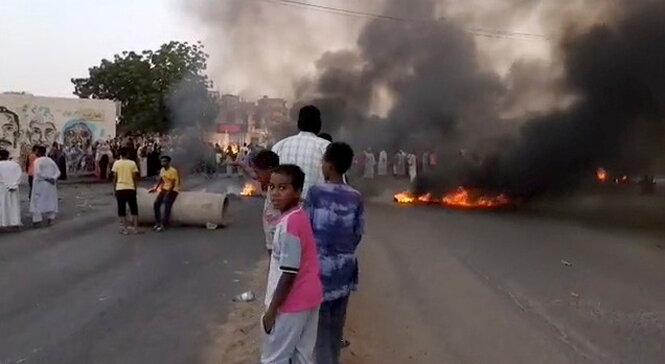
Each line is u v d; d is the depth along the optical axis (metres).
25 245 10.92
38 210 13.30
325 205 4.43
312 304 3.71
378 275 9.05
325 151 4.61
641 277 9.34
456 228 14.57
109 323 6.49
